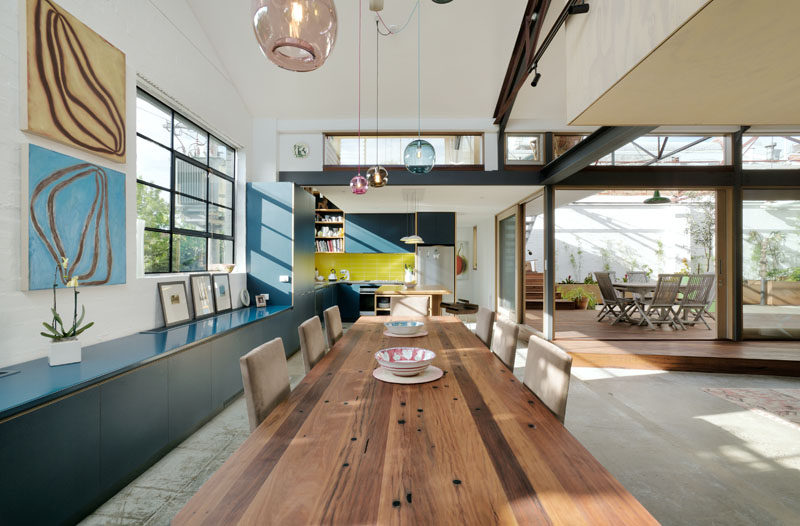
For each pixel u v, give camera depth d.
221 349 3.05
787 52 1.56
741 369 4.32
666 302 6.20
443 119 5.46
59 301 2.26
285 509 0.79
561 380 1.41
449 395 1.50
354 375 1.76
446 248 8.20
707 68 1.69
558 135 5.59
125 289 2.79
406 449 1.06
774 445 2.63
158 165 3.36
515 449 1.06
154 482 2.10
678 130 5.35
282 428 1.20
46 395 1.57
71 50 2.29
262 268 4.91
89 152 2.42
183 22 3.56
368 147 5.53
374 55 4.59
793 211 5.30
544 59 4.58
